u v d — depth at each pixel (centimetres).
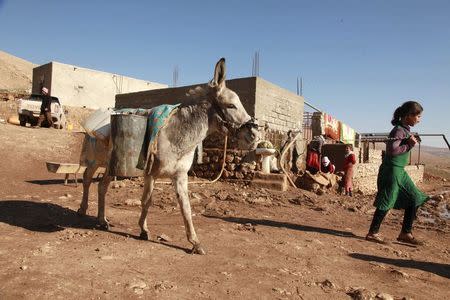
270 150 1329
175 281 399
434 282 486
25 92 3834
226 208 907
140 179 1234
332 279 455
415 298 418
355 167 2044
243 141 512
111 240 533
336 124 2195
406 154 679
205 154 1408
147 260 457
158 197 958
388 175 677
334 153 1778
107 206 816
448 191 2519
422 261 585
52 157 1477
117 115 493
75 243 505
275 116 1574
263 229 705
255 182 1316
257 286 406
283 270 467
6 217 631
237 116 508
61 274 388
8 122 2336
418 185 3102
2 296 331
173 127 507
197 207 892
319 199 1216
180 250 514
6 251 448
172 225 670
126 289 365
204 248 532
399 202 693
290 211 957
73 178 1205
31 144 1579
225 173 1362
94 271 404
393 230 838
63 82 3622
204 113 510
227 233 639
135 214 748
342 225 840
